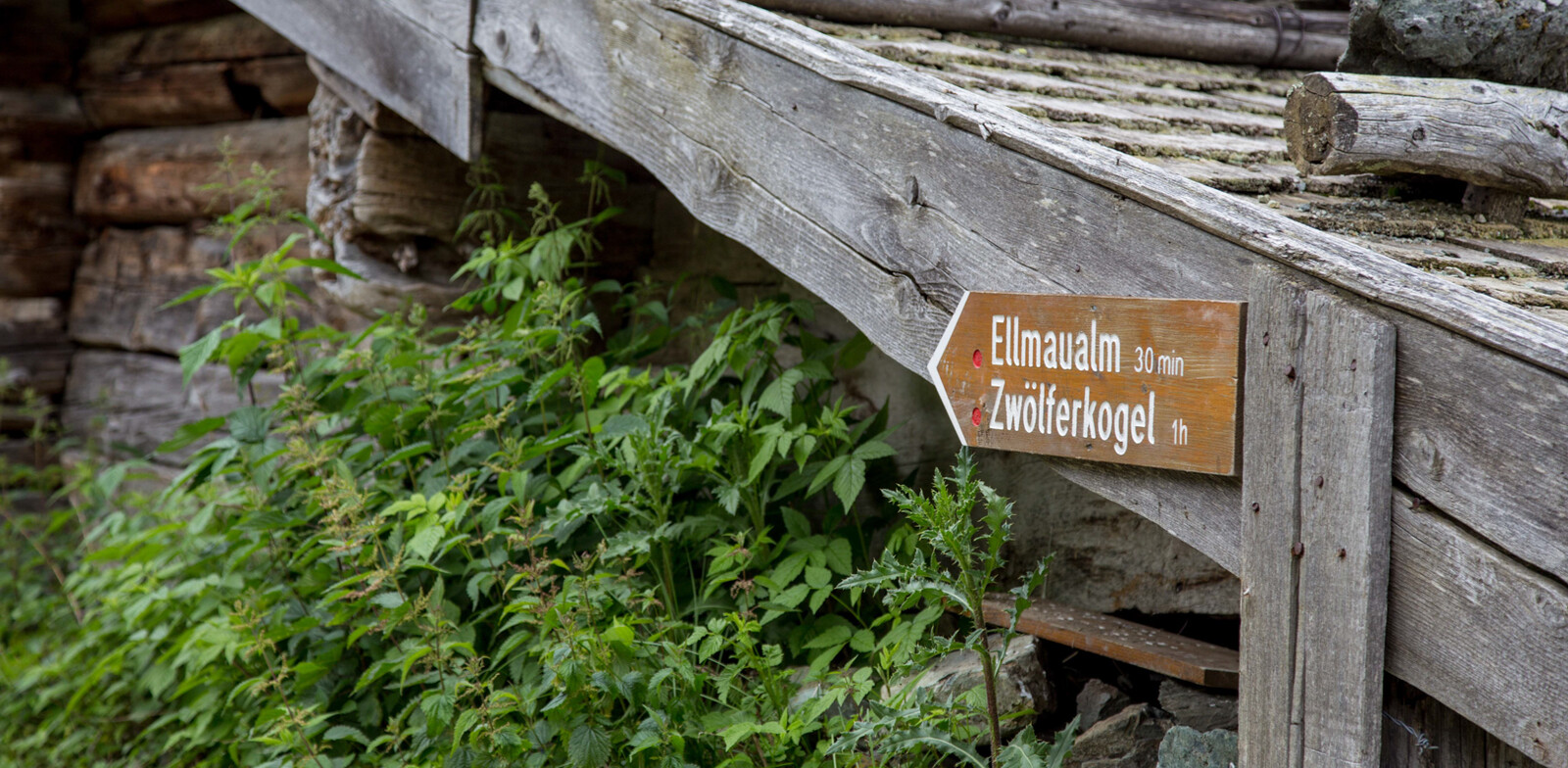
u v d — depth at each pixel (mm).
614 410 3387
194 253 5570
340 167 4008
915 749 2494
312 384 3684
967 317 2250
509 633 3168
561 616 2545
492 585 3016
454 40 3510
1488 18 2205
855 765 2508
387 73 3736
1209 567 2961
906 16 3211
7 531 5488
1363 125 2033
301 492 3525
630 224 4336
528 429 3568
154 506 4559
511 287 3598
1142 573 3025
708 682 2814
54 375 6117
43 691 4215
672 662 2578
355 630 2896
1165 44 3703
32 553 5422
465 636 2936
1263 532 1868
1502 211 2287
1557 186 2176
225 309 5383
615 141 3148
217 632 3291
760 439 3057
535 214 4059
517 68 3381
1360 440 1742
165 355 5789
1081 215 2109
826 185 2590
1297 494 1823
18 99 5828
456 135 3537
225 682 3488
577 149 4227
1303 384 1805
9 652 4711
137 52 5746
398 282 4008
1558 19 2219
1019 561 3164
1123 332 2014
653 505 2926
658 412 3125
